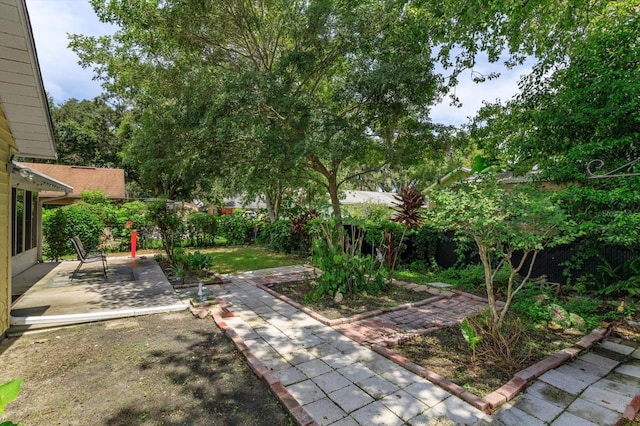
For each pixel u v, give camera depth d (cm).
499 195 346
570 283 628
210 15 725
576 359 352
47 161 2166
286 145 692
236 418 251
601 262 591
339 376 310
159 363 338
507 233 355
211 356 355
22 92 386
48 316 438
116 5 664
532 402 271
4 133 426
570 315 438
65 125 2148
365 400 271
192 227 1361
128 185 2547
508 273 590
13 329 414
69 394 280
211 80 696
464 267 771
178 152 721
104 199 1357
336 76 963
